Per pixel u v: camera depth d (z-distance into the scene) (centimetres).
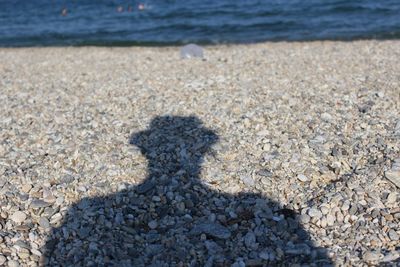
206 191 702
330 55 1540
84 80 1334
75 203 683
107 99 1119
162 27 2405
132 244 608
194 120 941
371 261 545
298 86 1123
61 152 830
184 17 2562
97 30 2461
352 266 542
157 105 1045
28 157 817
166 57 1664
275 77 1225
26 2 3434
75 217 651
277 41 2000
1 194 700
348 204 642
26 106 1100
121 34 2345
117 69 1470
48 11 3098
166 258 580
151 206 676
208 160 779
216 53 1689
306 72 1277
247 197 684
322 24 2234
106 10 2967
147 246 602
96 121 972
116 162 787
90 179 742
